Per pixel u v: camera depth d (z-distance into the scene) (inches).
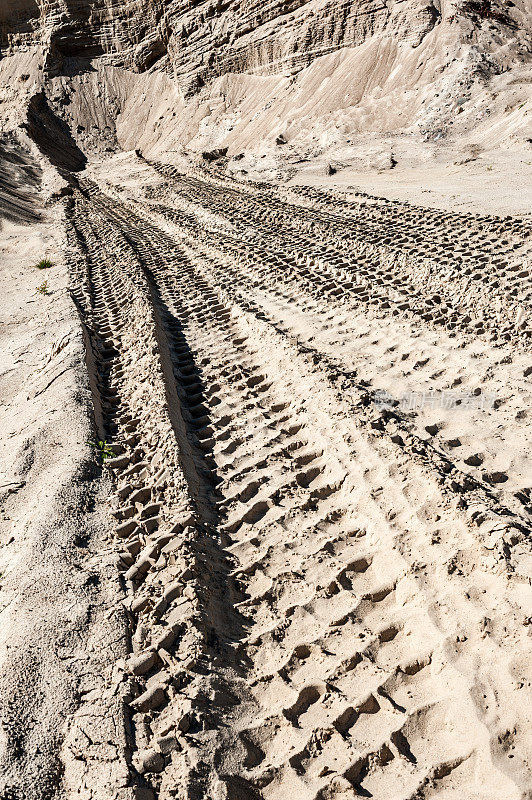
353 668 163.0
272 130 1320.1
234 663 169.8
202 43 1599.4
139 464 263.0
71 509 233.3
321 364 317.7
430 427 260.1
